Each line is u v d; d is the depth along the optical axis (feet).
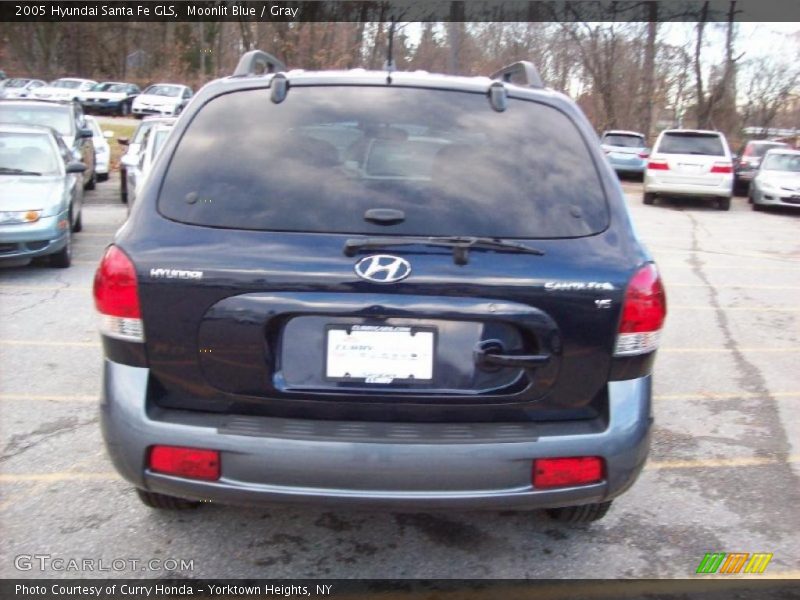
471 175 9.34
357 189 9.12
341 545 11.07
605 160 9.94
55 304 24.00
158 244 8.86
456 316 8.67
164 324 8.79
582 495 9.01
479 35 103.50
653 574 10.66
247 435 8.63
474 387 8.84
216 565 10.49
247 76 10.43
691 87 116.88
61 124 48.80
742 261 36.50
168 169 9.38
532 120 10.01
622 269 9.02
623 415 9.07
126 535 11.11
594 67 116.16
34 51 161.48
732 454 14.84
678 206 61.67
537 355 8.85
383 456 8.52
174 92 113.39
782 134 127.03
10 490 12.29
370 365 8.74
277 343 8.77
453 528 11.64
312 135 9.59
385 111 9.86
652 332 9.18
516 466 8.73
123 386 8.96
